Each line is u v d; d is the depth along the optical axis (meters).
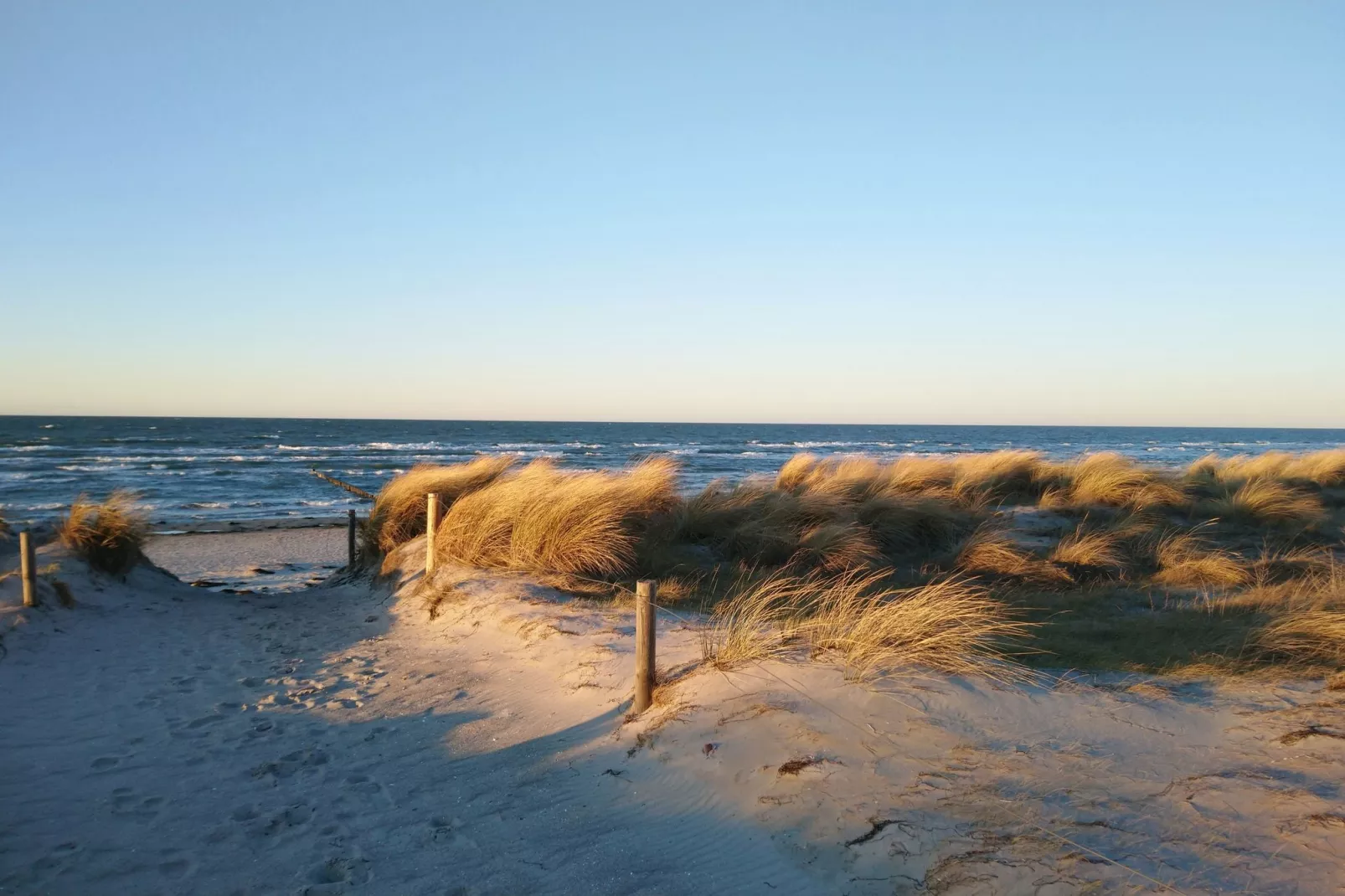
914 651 5.38
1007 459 17.05
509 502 11.08
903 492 14.07
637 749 4.89
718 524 11.66
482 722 6.01
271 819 4.62
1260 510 13.27
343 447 70.25
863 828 3.61
